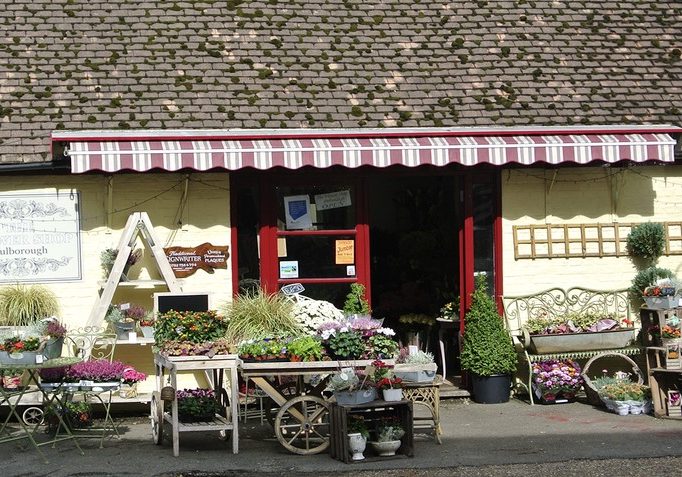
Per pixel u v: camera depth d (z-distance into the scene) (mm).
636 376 13922
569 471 9719
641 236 14047
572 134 13359
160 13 14680
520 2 15672
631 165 14047
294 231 13609
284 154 12352
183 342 10641
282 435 10938
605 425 11922
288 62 14273
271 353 10680
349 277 13734
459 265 14062
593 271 14164
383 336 11125
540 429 11750
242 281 13469
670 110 14367
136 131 12805
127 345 13016
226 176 13312
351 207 13766
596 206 14203
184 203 13219
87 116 13109
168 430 11922
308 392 11453
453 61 14625
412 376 11070
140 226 12859
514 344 13758
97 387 11172
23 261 12820
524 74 14570
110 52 14047
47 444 11125
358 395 10203
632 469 9781
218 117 13344
